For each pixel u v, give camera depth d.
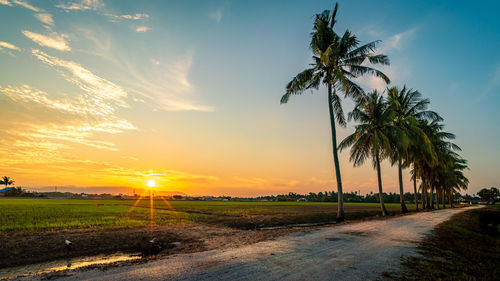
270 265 7.06
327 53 19.08
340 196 21.20
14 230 14.76
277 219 22.30
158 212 33.16
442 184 46.97
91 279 5.77
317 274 6.34
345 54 22.41
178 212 33.97
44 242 11.58
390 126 27.08
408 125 30.14
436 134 37.91
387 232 13.19
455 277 6.29
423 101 31.56
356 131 27.48
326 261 7.52
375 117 28.23
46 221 19.36
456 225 16.64
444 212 30.95
